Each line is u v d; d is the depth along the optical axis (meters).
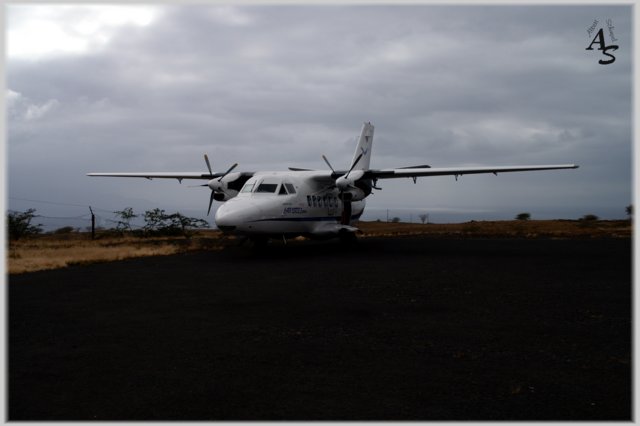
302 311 8.79
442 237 31.25
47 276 13.20
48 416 4.47
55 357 6.21
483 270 13.97
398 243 24.98
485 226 46.22
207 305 9.34
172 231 34.25
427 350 6.44
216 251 20.64
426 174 20.67
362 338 7.02
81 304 9.48
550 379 5.37
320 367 5.80
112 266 15.38
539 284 11.52
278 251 20.50
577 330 7.40
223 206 17.86
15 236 28.98
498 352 6.34
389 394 4.98
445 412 4.55
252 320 8.13
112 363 5.96
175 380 5.39
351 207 22.92
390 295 10.27
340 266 15.12
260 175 19.72
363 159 23.97
